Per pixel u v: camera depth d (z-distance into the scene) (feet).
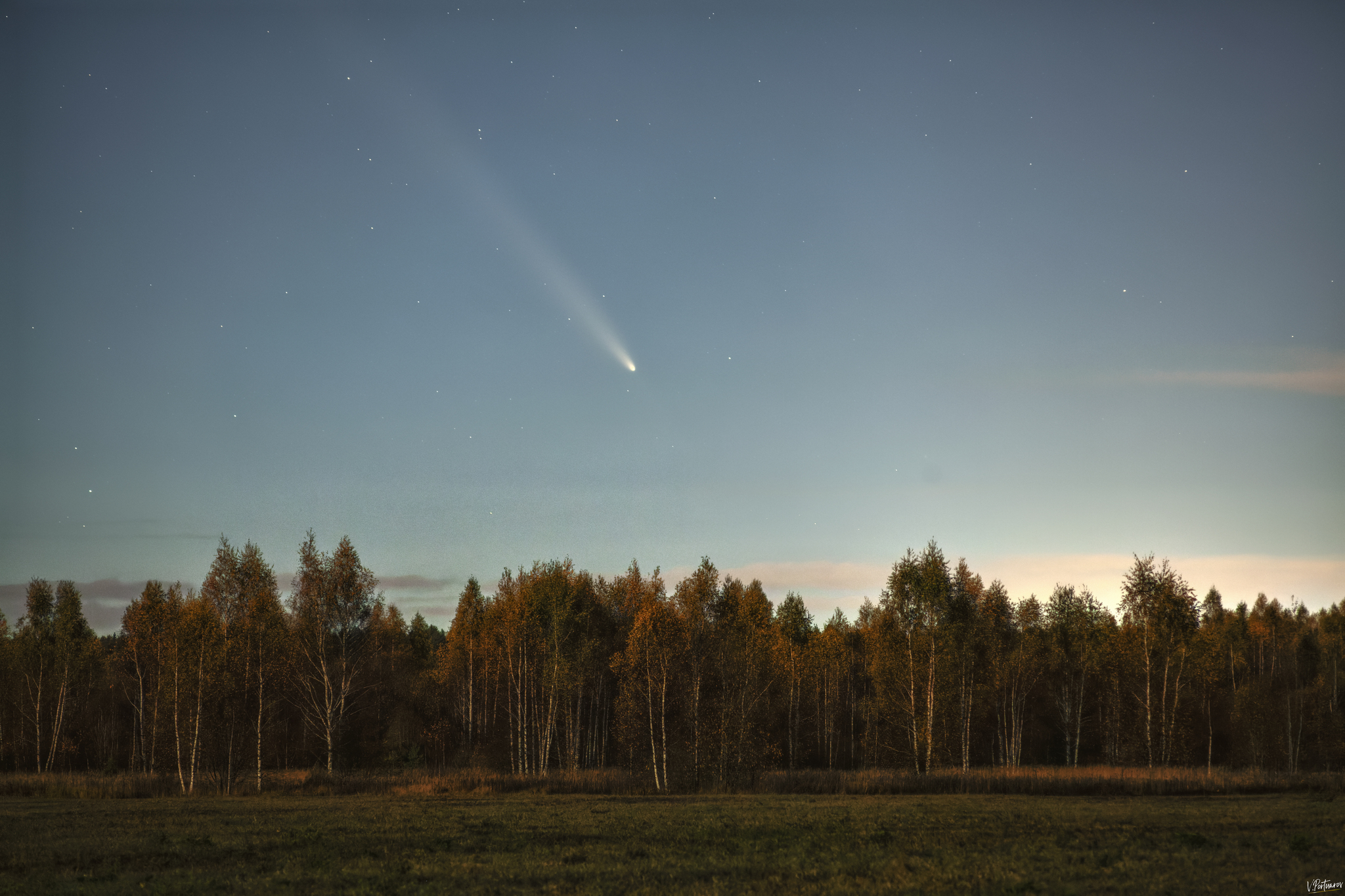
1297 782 135.44
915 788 143.33
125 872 60.29
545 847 70.90
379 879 55.98
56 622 224.12
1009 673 226.58
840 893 50.01
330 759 156.76
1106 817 93.45
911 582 175.52
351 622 166.71
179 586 192.75
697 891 51.06
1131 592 187.42
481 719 228.43
